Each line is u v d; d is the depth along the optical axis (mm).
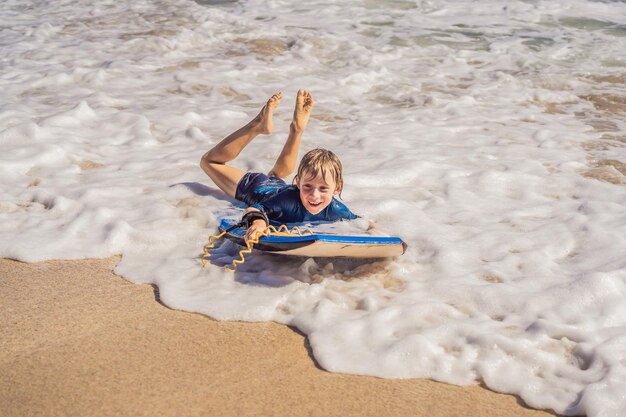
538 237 4562
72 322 3566
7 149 5758
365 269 4105
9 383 3072
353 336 3438
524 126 7016
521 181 5535
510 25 11164
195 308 3697
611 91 8234
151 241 4395
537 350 3291
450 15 11727
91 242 4391
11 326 3516
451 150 6223
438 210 4977
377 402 3027
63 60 8875
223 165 4996
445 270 4094
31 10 11797
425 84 8406
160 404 2959
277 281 3928
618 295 3783
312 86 8188
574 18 11570
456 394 3098
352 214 4445
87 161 5727
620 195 5285
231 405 2973
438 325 3533
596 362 3215
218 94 7793
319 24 11016
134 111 7090
